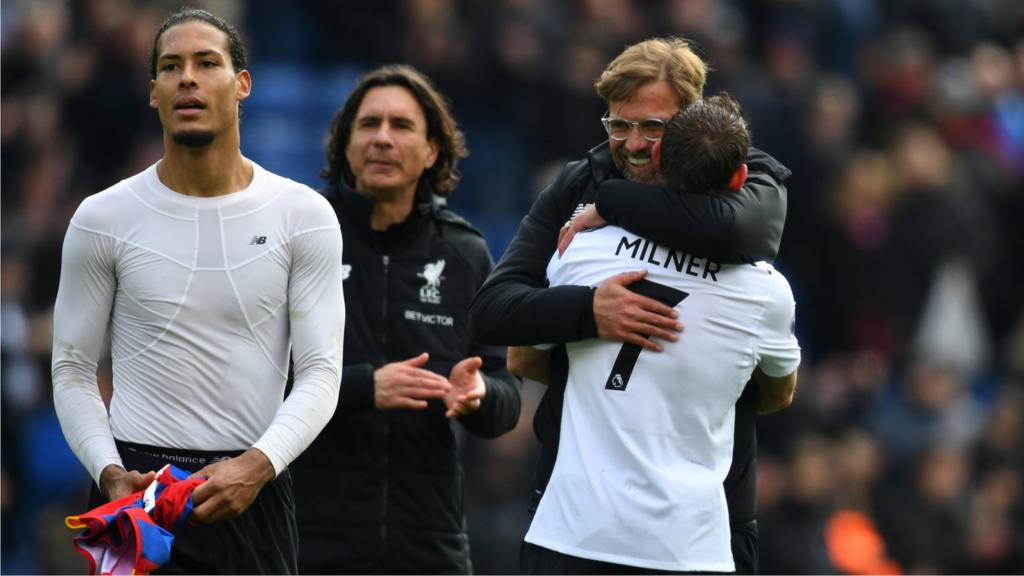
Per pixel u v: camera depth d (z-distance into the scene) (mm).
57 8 43688
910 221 46688
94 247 17094
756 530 17625
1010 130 52531
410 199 21844
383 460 20891
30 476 36062
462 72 44875
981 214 48094
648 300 16703
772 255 16984
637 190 16859
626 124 17438
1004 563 40312
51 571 33875
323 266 17500
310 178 46188
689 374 16734
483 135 45281
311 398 17078
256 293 17234
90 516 15922
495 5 45438
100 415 17109
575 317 16812
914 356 45938
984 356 47969
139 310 17094
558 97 45125
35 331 37219
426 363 21375
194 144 16938
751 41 49938
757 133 45375
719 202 16625
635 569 16484
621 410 16688
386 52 46031
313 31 47438
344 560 20656
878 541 39094
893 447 41781
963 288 46812
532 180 44875
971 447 42688
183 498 16203
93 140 42312
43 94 42344
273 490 17703
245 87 17594
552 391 17641
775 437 37656
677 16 45906
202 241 17172
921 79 51125
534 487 17781
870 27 52906
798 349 17562
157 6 43750
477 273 21984
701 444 16812
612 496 16516
